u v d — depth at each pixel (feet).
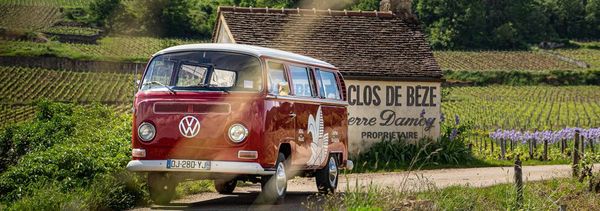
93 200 40.29
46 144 65.21
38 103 76.13
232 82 41.09
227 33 88.63
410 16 95.76
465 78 417.28
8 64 224.74
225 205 43.60
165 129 40.57
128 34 318.24
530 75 421.18
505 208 44.57
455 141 88.63
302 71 46.34
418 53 90.43
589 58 491.72
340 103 52.01
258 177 43.16
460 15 496.23
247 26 87.71
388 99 86.63
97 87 269.85
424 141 86.69
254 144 40.14
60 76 270.46
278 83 42.63
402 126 86.94
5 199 42.80
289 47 86.89
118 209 41.75
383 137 86.12
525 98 352.49
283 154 43.37
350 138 84.99
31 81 246.47
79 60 281.54
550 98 357.20
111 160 45.93
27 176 44.60
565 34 549.54
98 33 309.42
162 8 334.44
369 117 85.87
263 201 42.32
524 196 47.70
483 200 46.83
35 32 237.25
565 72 425.69
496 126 210.59
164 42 337.31
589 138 108.99
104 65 286.05
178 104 40.68
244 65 41.45
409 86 87.35
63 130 66.85
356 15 94.27
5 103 206.90
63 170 44.57
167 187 43.75
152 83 41.78
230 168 39.93
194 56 42.06
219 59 41.75
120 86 274.57
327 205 39.65
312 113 46.91
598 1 549.13
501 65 465.06
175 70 41.93
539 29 518.78
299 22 90.58
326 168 49.65
